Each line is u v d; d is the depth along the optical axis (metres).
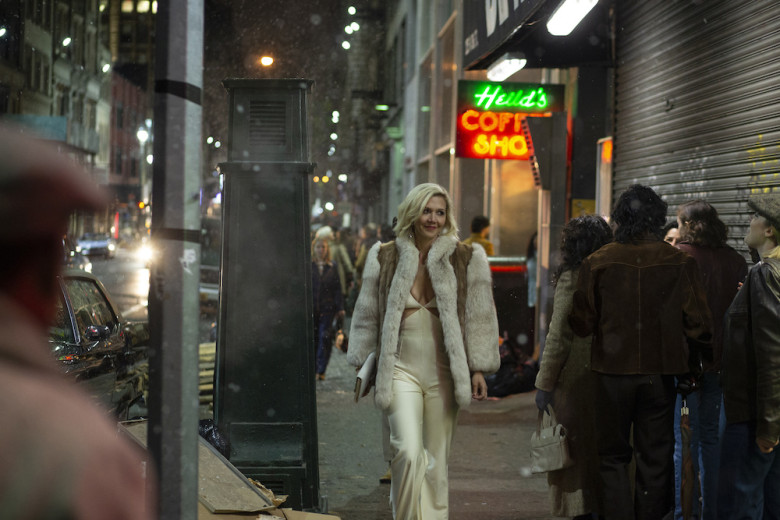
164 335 1.96
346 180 65.44
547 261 11.91
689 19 7.73
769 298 4.16
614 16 9.81
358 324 4.76
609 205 10.16
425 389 4.59
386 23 41.25
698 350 4.80
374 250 4.83
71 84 56.25
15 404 0.90
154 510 1.95
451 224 4.72
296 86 5.48
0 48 35.38
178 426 1.97
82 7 59.69
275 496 4.73
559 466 5.02
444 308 4.54
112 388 5.97
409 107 31.81
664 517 5.02
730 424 4.40
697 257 5.29
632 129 9.26
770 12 6.26
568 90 13.25
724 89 7.00
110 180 80.69
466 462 7.38
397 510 4.37
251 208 5.50
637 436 4.81
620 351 4.69
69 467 0.88
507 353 10.95
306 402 5.50
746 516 4.37
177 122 1.97
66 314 5.60
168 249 1.97
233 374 5.47
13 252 0.94
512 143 12.93
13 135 0.94
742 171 6.66
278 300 5.49
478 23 11.08
